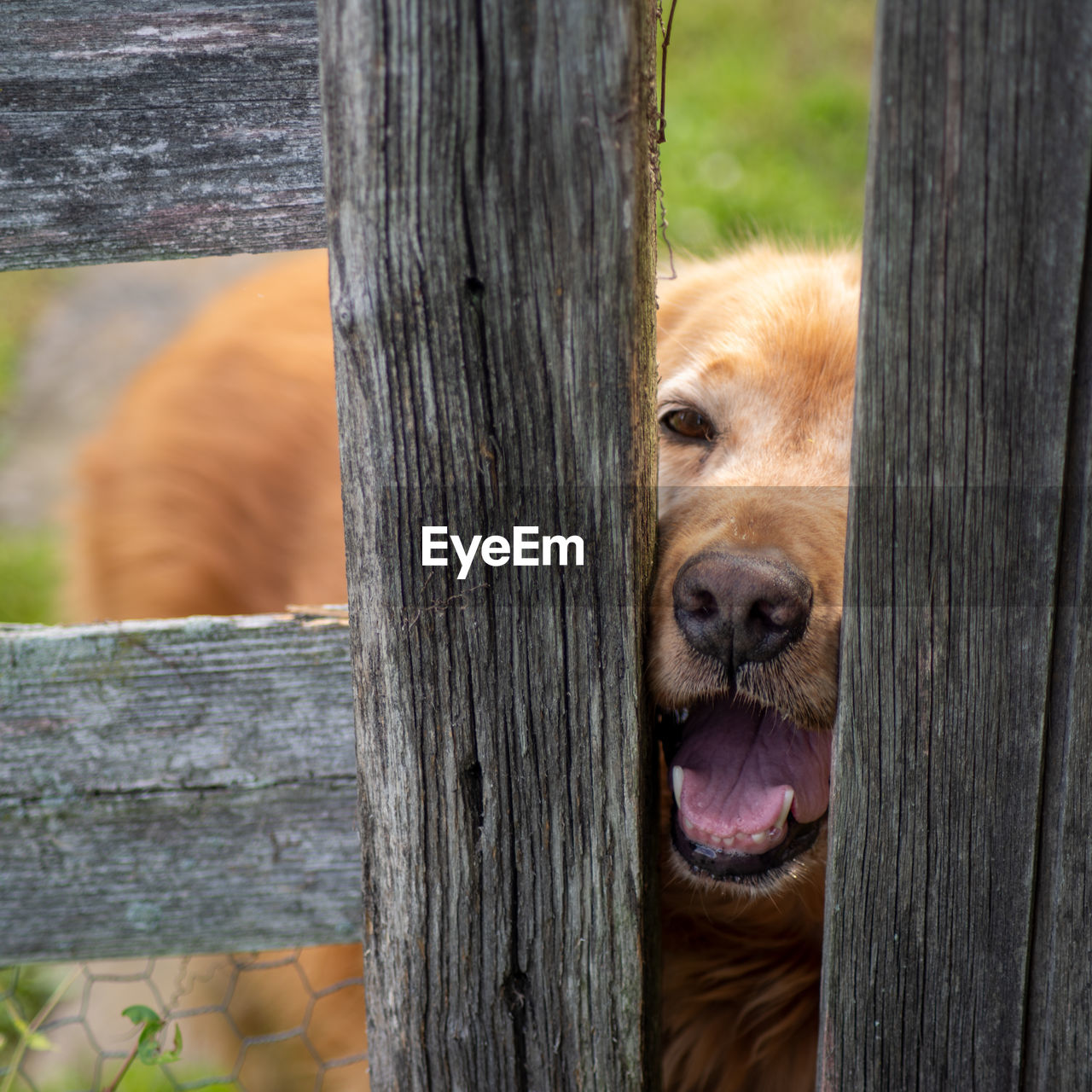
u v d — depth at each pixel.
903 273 1.11
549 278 1.14
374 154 1.12
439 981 1.40
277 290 3.40
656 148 1.25
